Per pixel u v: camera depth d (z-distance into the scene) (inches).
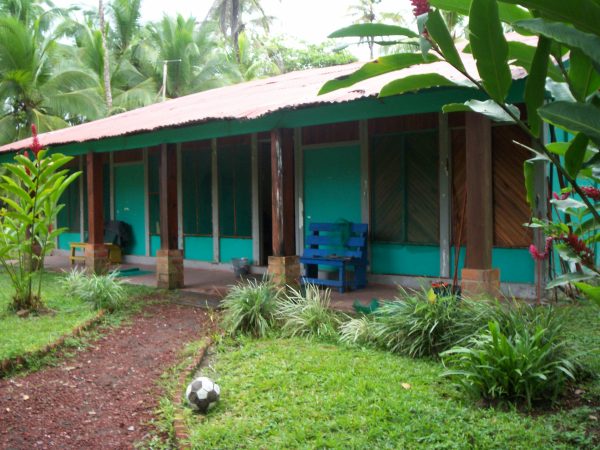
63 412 181.5
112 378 211.6
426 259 338.6
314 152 390.0
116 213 551.5
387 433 146.3
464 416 153.8
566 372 161.0
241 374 200.2
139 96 1018.1
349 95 247.6
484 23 88.8
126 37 1181.1
